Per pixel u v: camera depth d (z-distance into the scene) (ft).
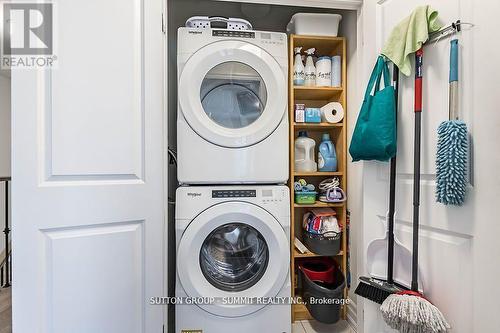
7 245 7.48
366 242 4.00
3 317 5.55
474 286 2.70
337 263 5.47
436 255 3.08
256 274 4.50
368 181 3.99
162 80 3.88
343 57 5.28
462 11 2.80
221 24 4.63
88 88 3.31
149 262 3.71
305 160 5.28
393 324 3.09
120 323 3.54
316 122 5.24
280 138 4.46
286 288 4.34
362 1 4.55
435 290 3.10
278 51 4.52
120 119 3.50
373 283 3.59
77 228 3.29
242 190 4.31
